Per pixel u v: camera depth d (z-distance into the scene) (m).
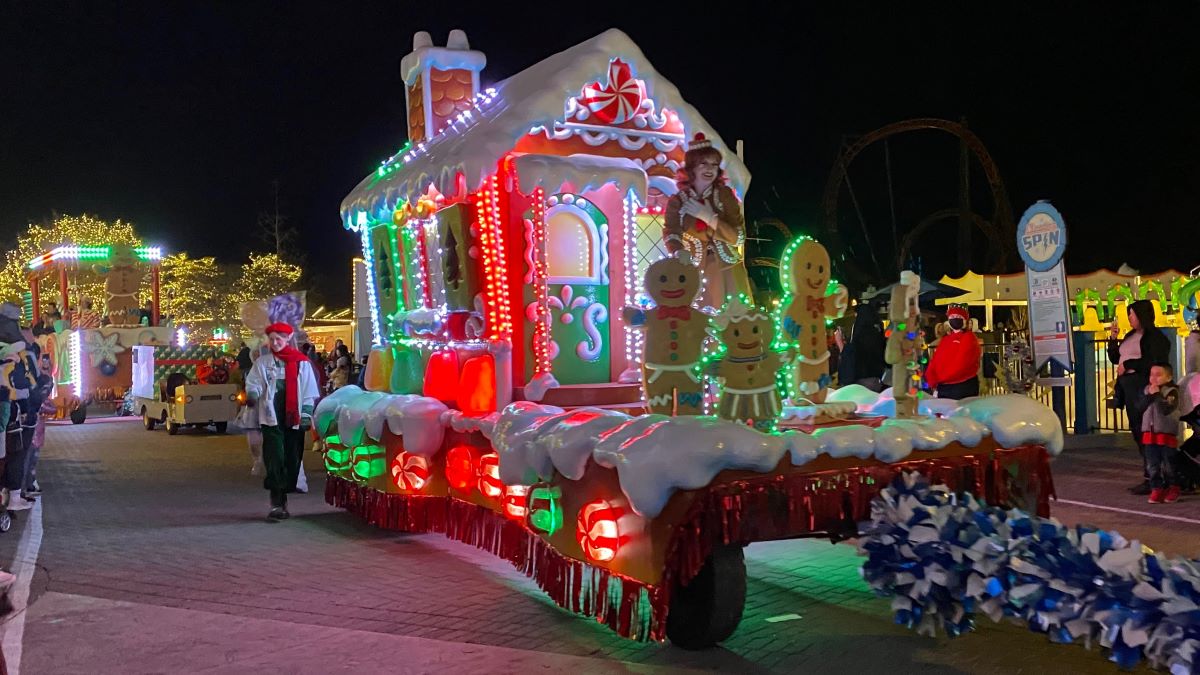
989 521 4.80
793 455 4.93
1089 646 4.18
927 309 22.09
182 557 7.72
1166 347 10.17
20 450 9.94
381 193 8.52
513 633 5.59
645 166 7.60
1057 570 4.30
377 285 9.51
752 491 4.82
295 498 10.92
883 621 5.76
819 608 6.05
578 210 7.51
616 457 4.84
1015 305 26.73
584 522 5.32
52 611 6.11
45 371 10.54
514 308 7.19
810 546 7.78
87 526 9.17
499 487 6.67
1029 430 5.84
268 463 9.41
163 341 25.84
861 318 12.09
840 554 7.50
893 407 6.96
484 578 6.91
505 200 7.19
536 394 6.96
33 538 8.56
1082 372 15.69
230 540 8.41
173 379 20.92
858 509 5.21
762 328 5.25
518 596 6.40
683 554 4.70
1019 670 4.89
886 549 5.01
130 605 6.23
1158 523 8.58
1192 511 9.12
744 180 7.88
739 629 5.61
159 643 5.44
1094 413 15.68
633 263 7.66
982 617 5.79
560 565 5.69
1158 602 3.86
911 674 4.85
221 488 11.80
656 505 4.63
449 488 7.53
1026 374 16.05
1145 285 17.31
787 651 5.21
